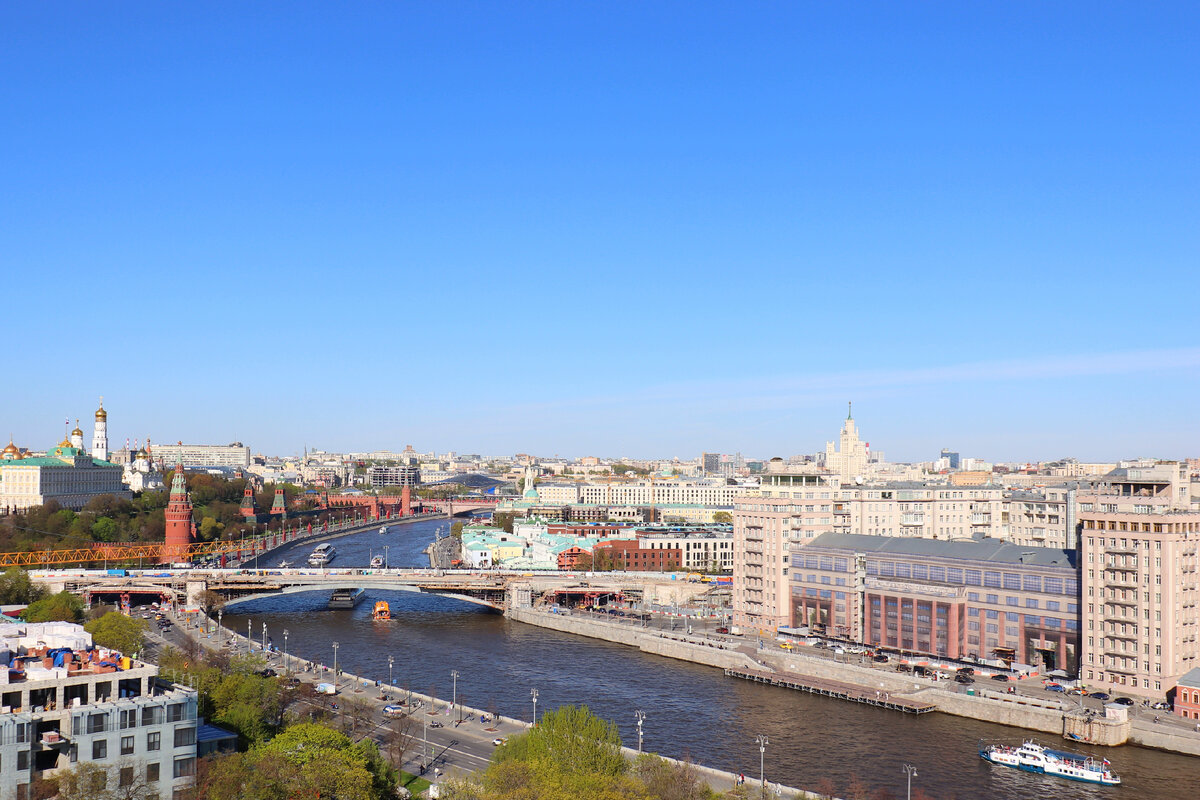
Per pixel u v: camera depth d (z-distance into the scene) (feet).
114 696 501.56
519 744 594.24
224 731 587.27
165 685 539.29
